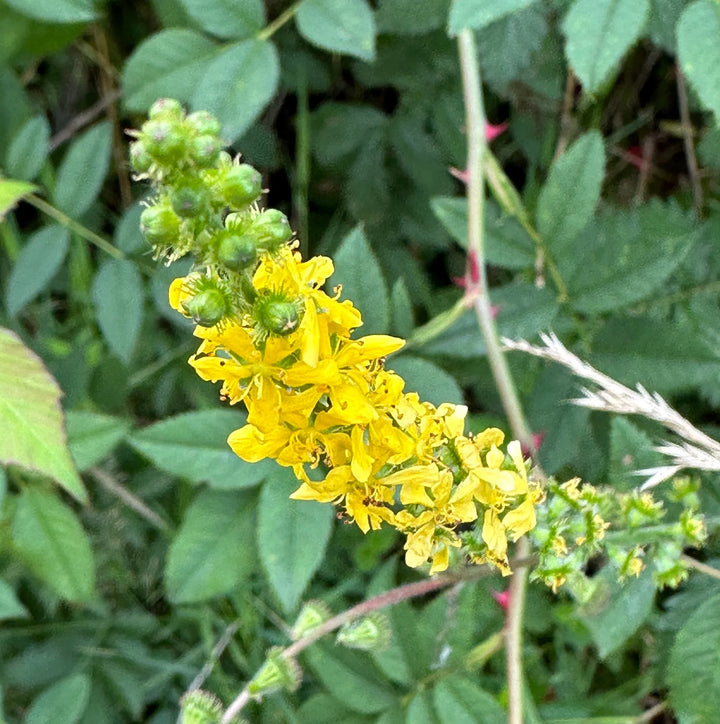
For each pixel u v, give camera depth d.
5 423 0.09
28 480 0.14
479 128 0.13
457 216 0.13
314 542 0.11
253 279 0.07
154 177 0.06
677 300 0.14
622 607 0.10
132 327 0.14
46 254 0.14
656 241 0.12
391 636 0.12
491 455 0.08
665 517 0.11
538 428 0.12
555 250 0.13
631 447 0.11
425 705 0.11
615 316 0.12
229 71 0.12
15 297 0.14
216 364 0.07
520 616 0.11
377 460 0.07
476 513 0.08
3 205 0.11
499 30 0.14
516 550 0.12
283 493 0.11
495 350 0.12
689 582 0.12
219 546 0.12
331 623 0.10
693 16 0.09
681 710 0.10
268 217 0.06
